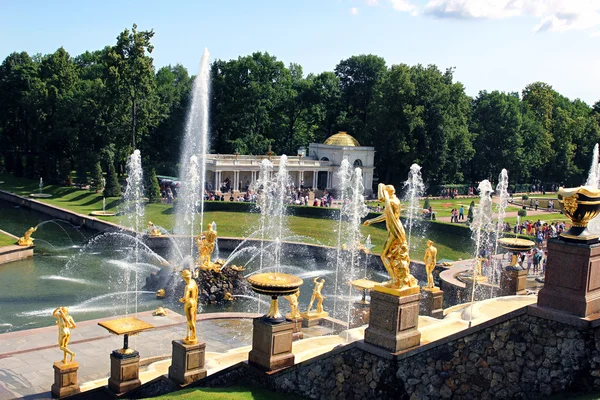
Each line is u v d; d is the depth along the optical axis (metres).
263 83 113.94
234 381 18.34
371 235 62.62
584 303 13.95
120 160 97.69
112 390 20.97
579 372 13.94
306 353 18.81
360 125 113.62
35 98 107.75
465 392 15.41
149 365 23.56
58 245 59.19
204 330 30.45
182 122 111.19
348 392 16.39
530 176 124.81
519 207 89.44
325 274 50.81
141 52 90.12
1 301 39.16
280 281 17.80
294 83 124.56
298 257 57.72
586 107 165.62
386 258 16.12
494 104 113.56
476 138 113.75
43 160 104.12
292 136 121.75
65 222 73.00
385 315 15.92
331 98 117.31
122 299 40.41
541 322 14.42
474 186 111.25
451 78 106.69
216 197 77.56
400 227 15.87
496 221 68.88
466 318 21.95
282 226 66.38
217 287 40.94
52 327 29.77
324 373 16.75
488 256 46.44
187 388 18.56
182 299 19.16
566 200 14.37
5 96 116.38
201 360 19.47
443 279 38.88
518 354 14.74
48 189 94.69
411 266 48.94
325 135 122.19
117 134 93.75
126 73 88.94
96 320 31.11
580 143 131.75
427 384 15.65
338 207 77.81
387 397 15.77
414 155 96.12
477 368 15.27
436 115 96.75
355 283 29.09
